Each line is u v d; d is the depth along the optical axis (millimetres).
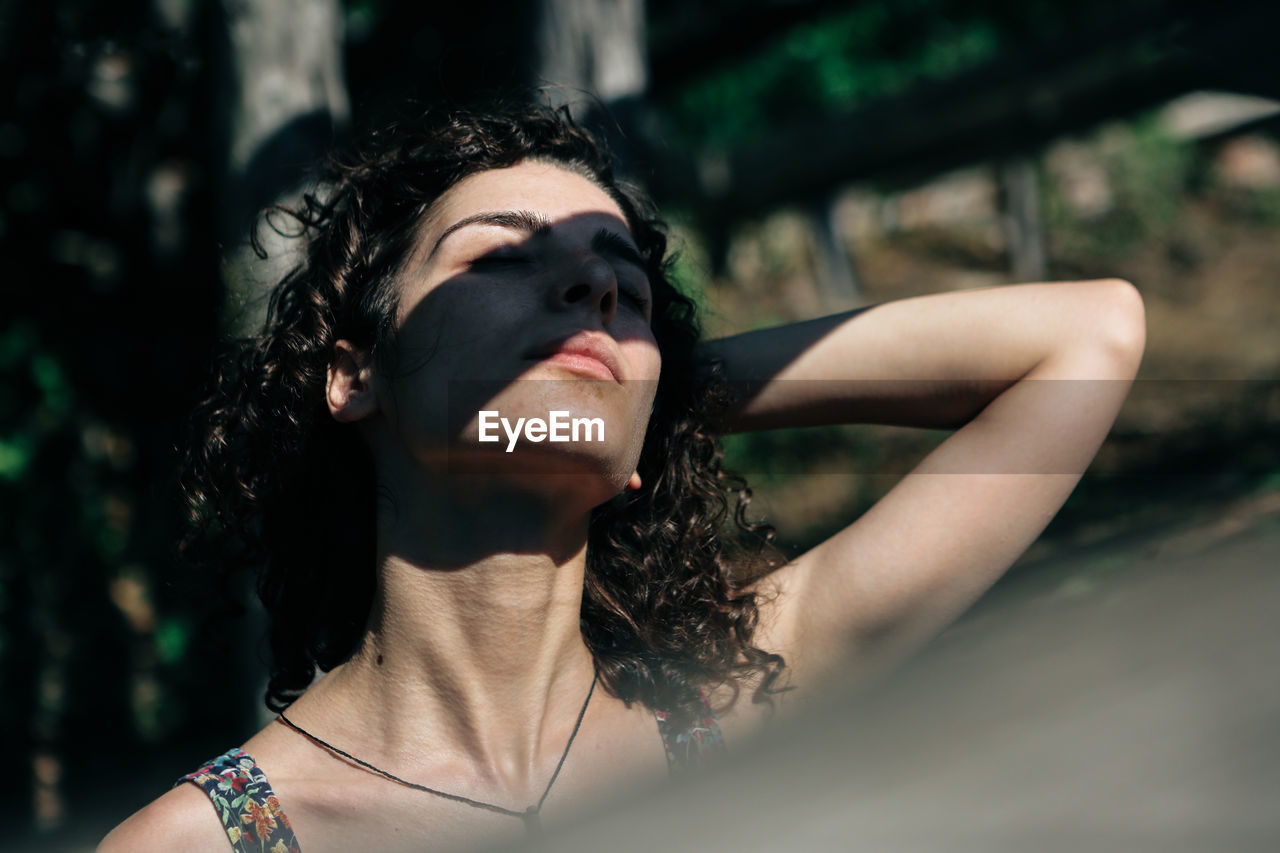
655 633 1460
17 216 4875
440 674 1315
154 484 4980
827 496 7238
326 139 3047
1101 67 7047
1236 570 317
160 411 5086
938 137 7246
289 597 1537
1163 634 309
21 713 4996
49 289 4996
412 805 1267
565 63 3408
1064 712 308
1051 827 285
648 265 1649
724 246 7383
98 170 4891
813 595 1417
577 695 1378
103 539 5086
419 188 1450
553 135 1575
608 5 3482
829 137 7207
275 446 1474
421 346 1295
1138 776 283
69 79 4605
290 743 1326
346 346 1408
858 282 12383
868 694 395
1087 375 1386
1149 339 10102
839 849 323
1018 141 7547
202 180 4828
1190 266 12586
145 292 5059
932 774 319
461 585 1309
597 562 1521
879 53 11250
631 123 3482
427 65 4730
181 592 1729
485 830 1253
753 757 379
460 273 1300
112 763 4992
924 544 1373
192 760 4980
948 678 350
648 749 1365
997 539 1365
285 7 3045
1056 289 1456
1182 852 267
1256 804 264
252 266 2506
